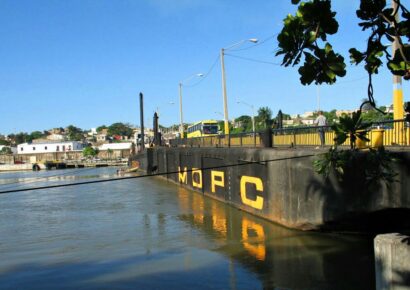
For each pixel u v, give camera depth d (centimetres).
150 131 18000
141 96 6681
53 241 1702
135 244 1575
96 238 1722
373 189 1272
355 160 1283
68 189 3978
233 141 2762
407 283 580
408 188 1179
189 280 1121
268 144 2003
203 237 1628
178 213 2270
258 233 1616
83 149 15475
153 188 3834
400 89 1507
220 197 2631
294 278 1095
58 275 1220
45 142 17238
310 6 386
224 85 3650
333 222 1398
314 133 1675
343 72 407
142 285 1096
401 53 391
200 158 3150
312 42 397
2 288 1123
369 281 1048
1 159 14375
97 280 1156
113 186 4172
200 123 5888
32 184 5334
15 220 2278
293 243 1427
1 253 1520
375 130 1276
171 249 1470
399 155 1188
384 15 407
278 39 401
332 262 1205
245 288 1044
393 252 590
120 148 16700
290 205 1603
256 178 1964
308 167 1476
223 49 3634
